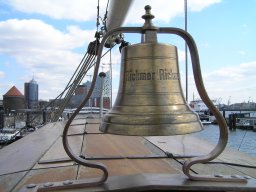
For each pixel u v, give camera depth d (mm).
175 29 2225
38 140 4980
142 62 2217
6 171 2951
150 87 2178
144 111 2088
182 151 3477
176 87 2258
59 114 9344
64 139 2174
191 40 2215
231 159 3199
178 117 2068
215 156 2182
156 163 2996
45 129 6730
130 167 2836
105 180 2172
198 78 2197
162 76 2213
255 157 3416
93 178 2299
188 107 2242
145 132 2000
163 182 2113
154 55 2215
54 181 2488
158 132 1998
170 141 4297
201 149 3611
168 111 2100
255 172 2693
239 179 2184
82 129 5859
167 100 2158
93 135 5012
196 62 2197
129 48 2275
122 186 2088
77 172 2732
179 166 2861
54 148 4043
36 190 2156
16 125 37812
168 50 2262
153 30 2215
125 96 2229
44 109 11547
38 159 3373
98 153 3459
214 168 2799
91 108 8234
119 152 3516
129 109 2129
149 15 2203
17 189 2367
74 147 3912
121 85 2305
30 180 2578
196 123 2127
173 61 2281
